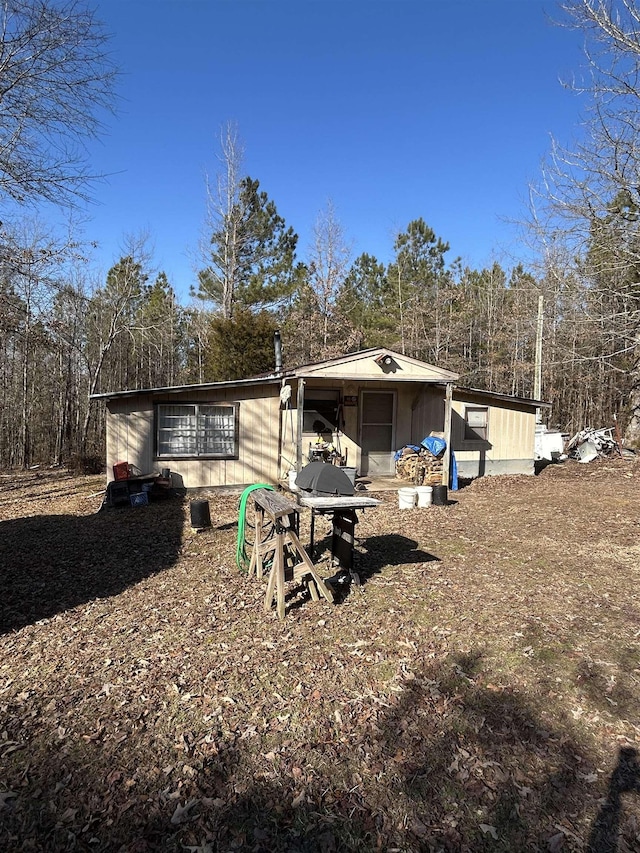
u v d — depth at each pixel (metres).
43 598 5.18
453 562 6.18
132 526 8.26
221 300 24.80
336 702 3.29
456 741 2.91
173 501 10.32
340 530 5.73
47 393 21.53
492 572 5.80
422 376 11.26
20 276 11.48
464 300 26.75
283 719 3.12
